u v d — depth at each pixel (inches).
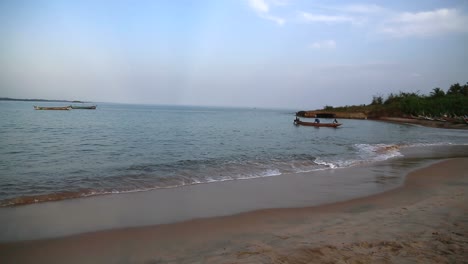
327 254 205.6
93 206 332.8
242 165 582.9
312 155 748.0
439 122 2544.3
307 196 387.9
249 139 1138.7
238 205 345.4
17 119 1867.6
